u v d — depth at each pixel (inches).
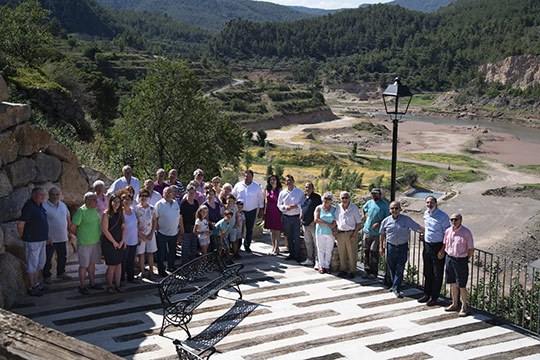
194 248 422.6
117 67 6525.6
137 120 1379.2
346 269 404.2
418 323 314.2
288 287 372.5
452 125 7012.8
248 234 468.8
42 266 339.0
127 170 429.4
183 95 1398.9
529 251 1873.8
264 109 6569.9
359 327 303.9
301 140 5251.0
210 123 1477.6
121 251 342.0
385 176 3144.7
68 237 382.0
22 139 366.3
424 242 349.1
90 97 1489.9
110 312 313.0
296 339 284.0
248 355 263.0
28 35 1430.9
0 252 306.8
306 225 422.3
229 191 453.4
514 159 4210.1
